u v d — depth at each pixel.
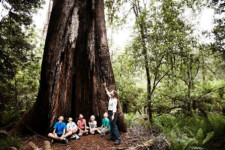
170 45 7.04
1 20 7.79
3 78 8.30
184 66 7.55
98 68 6.04
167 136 5.50
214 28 6.93
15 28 8.35
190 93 8.16
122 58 9.84
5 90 9.43
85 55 6.05
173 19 7.38
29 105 11.52
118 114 5.85
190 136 6.13
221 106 8.16
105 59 6.02
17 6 8.10
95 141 5.11
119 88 11.70
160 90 8.05
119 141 4.93
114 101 5.00
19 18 8.45
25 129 5.74
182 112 8.00
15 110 8.51
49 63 5.52
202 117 7.33
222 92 9.02
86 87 6.07
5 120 7.34
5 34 7.95
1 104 9.55
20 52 8.77
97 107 5.95
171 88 7.87
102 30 6.18
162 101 7.82
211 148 5.55
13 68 8.50
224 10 6.77
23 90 11.52
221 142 5.65
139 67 8.23
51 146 4.78
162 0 7.61
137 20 7.62
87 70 6.04
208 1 7.17
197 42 7.36
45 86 5.51
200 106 7.85
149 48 7.54
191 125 6.75
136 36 7.86
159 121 7.23
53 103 5.39
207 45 7.19
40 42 12.02
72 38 5.70
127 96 12.19
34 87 11.81
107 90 5.73
